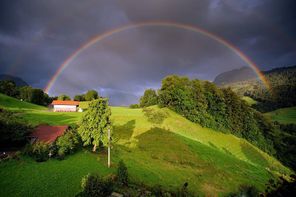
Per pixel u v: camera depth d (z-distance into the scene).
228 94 103.38
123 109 104.62
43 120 75.38
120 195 31.98
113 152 55.09
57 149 47.00
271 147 98.31
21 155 43.56
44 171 38.44
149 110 92.81
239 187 48.09
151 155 57.38
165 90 101.81
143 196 34.06
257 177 58.41
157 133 71.62
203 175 50.84
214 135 87.69
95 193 30.25
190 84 103.81
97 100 53.62
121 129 72.44
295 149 100.50
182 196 38.06
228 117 98.69
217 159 62.81
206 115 93.00
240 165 64.25
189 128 84.31
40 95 170.25
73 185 34.28
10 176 34.88
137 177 42.09
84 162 45.28
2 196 29.11
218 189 45.41
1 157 41.66
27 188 31.88
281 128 138.38
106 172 41.22
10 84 165.38
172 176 46.47
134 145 62.47
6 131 46.62
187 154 60.53
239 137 97.69
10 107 108.19
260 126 104.88
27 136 50.59
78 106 128.75
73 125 70.69
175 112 97.75
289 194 12.94
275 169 75.44
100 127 52.59
